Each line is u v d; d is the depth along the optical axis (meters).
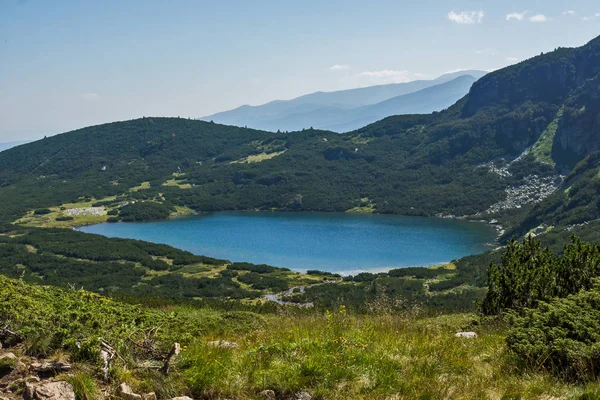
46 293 7.32
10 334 5.71
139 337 6.41
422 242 121.44
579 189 128.62
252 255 108.56
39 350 5.43
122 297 21.92
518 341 6.79
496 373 6.26
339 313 9.52
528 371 6.21
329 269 92.31
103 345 5.63
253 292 72.38
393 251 109.44
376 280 73.25
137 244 115.75
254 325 11.18
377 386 5.63
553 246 94.00
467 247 113.94
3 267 96.44
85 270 93.44
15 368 4.98
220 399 5.28
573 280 10.58
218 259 102.44
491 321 10.73
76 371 5.00
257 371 5.83
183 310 14.46
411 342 7.59
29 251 110.31
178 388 5.32
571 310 6.91
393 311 10.88
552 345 6.32
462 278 73.44
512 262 12.50
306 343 6.84
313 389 5.55
